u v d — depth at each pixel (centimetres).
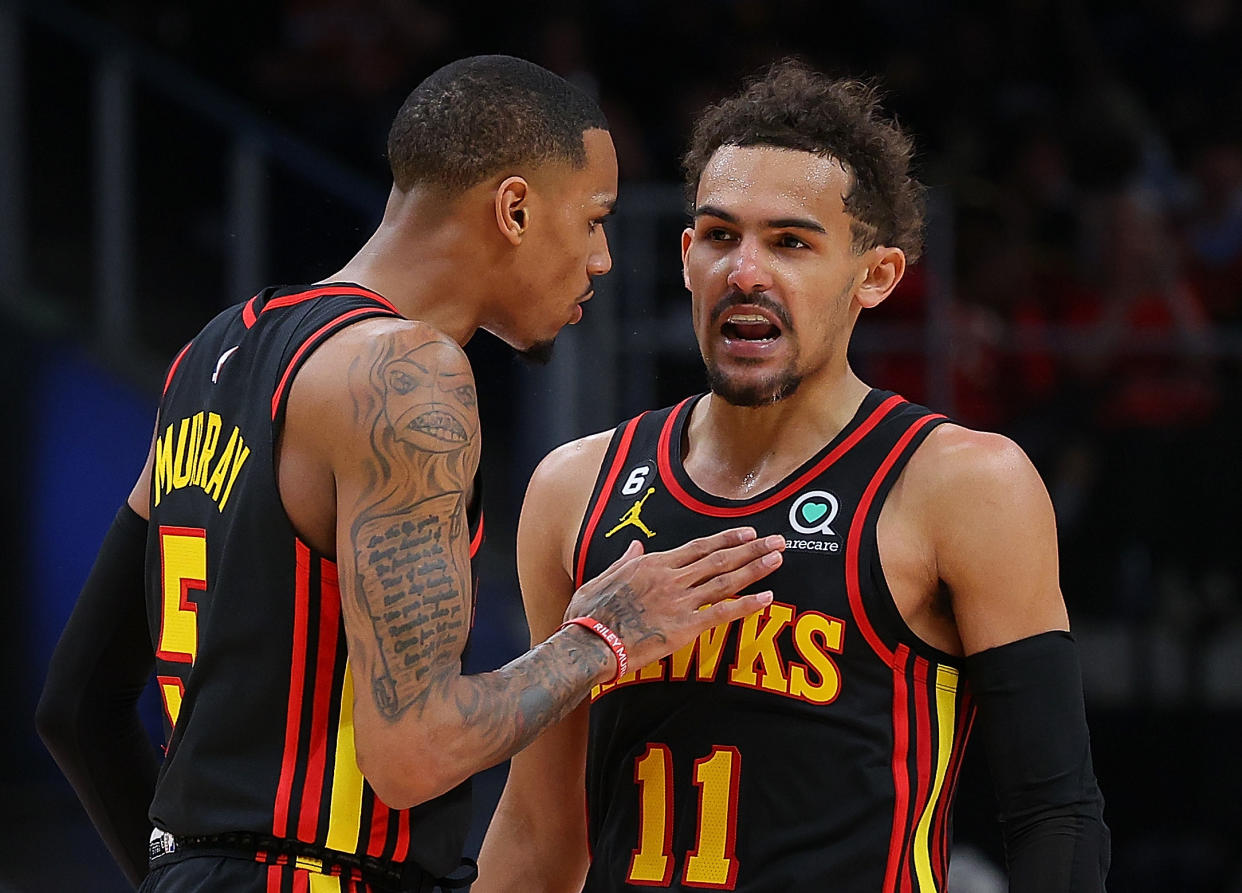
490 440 1959
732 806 722
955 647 739
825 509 734
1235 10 2775
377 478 673
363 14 2631
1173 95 2727
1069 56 2633
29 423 2053
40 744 2028
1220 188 2322
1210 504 1798
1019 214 2169
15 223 2133
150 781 860
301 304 736
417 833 721
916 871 717
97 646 830
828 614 719
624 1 2714
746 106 754
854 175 739
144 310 2145
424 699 662
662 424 802
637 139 2461
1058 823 689
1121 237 2055
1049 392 1823
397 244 757
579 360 1780
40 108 2155
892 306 1792
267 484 701
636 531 767
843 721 714
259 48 2686
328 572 703
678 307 1773
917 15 2712
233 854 702
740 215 727
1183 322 2027
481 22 2689
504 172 744
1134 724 1781
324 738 704
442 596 672
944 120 2550
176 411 765
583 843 843
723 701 729
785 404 759
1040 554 711
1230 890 1708
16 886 1677
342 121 2561
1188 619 1783
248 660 705
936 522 718
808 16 2727
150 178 2153
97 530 2073
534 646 819
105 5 2705
